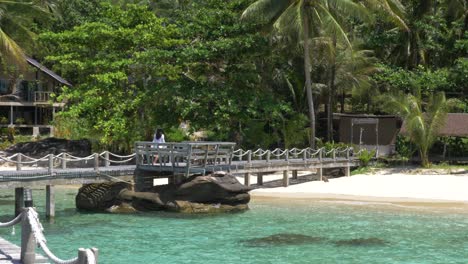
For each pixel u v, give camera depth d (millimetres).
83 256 9516
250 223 22469
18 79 52812
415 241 19422
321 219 23500
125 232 20516
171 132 40594
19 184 21766
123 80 36875
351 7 37438
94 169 24219
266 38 38781
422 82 43125
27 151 41094
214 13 40094
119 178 24719
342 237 20000
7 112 54656
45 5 52375
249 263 16266
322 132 50250
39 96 53031
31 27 51281
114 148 40281
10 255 13062
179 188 24328
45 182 22453
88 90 37062
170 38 38938
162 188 24984
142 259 16703
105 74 35625
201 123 38156
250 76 38688
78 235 19953
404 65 49000
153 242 18953
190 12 42906
